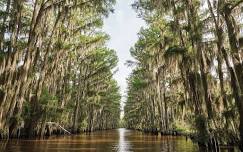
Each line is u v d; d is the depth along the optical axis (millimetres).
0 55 22719
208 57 21297
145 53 47406
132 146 21484
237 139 17531
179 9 23203
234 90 15805
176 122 38812
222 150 17172
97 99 63875
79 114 53938
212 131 17750
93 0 26594
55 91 36094
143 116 78188
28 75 25094
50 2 27438
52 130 35938
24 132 27578
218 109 20375
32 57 24922
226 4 16953
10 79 22375
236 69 15797
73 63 46469
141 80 57156
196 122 18969
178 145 22469
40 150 16906
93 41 40312
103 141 27594
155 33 36469
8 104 22047
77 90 49219
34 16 24531
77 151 17016
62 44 32875
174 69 28141
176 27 23438
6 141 22516
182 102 31328
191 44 22875
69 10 28375
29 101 27688
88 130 67562
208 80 20641
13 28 23500
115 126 156750
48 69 32438
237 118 17750
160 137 36750
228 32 16656
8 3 23969
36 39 25656
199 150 18141
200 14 22906
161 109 45219
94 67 54250
